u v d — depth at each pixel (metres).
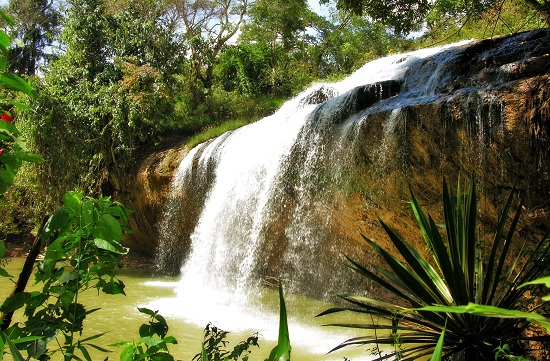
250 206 10.38
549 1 8.05
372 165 7.38
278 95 23.44
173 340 1.84
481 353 2.93
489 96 5.89
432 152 6.50
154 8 17.67
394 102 8.02
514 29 14.30
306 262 9.60
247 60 24.47
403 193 7.06
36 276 2.05
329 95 12.59
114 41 16.94
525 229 5.73
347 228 8.49
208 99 18.94
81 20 16.62
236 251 10.77
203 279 11.52
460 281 2.96
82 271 2.09
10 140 1.99
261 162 10.20
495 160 5.88
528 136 5.52
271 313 8.26
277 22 24.98
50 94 14.97
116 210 2.12
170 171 13.26
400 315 3.14
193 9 20.39
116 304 8.45
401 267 3.07
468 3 9.67
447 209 3.18
